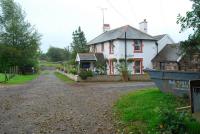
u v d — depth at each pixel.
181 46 12.09
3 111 12.05
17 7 60.16
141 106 11.13
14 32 59.28
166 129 7.38
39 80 35.97
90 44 45.81
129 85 24.44
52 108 12.62
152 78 15.28
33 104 13.89
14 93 19.11
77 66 40.41
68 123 9.54
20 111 12.00
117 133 8.06
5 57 56.75
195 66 17.84
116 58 36.72
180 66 31.59
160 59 35.66
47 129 8.80
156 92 14.86
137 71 37.50
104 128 8.70
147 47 38.09
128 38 36.72
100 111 11.52
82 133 8.26
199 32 11.25
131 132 7.95
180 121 7.33
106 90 20.14
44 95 17.70
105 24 47.56
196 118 7.83
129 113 10.18
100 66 38.09
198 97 8.76
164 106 10.57
